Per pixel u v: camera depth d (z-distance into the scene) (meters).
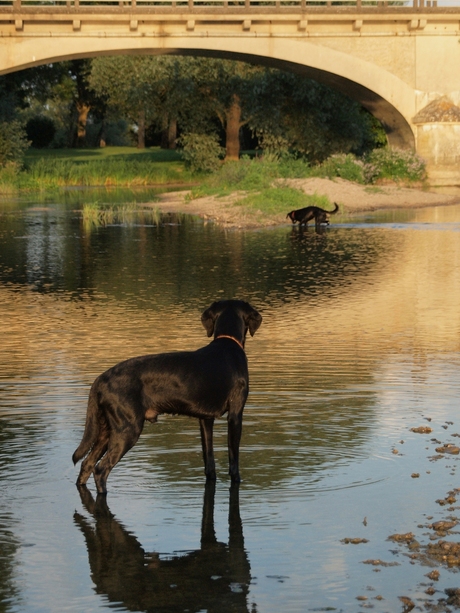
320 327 12.16
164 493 6.40
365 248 21.36
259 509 6.08
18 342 11.30
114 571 5.20
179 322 12.45
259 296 14.66
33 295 15.05
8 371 9.79
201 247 21.89
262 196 33.62
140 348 10.83
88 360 10.27
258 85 51.66
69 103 89.81
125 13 43.19
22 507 6.17
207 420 6.61
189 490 6.45
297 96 52.34
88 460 6.50
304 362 10.14
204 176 53.38
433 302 14.10
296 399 8.62
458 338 11.45
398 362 10.14
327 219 27.50
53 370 9.82
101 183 50.44
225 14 44.00
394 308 13.59
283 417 8.04
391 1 52.22
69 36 43.47
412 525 5.75
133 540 5.62
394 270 17.62
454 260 19.06
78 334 11.74
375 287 15.58
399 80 47.34
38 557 5.39
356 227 27.02
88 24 43.50
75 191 45.38
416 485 6.45
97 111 83.88
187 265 18.52
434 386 9.10
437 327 12.14
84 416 8.13
